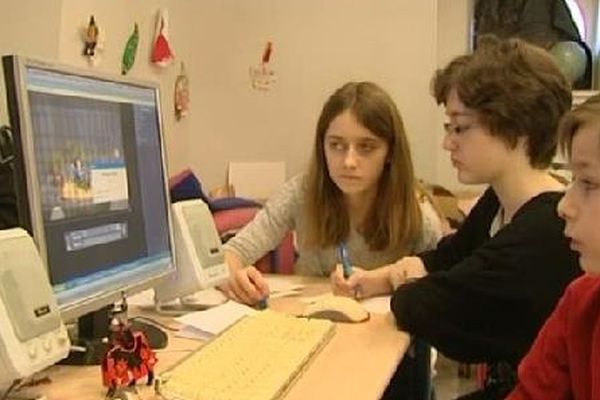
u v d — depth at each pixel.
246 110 4.04
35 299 1.03
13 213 1.37
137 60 3.43
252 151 4.06
